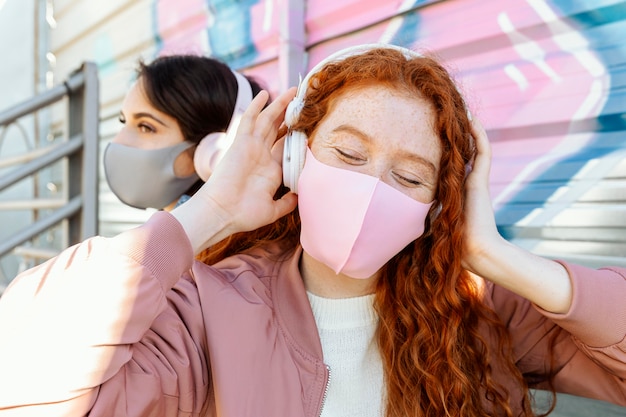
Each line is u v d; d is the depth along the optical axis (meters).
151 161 1.43
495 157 1.21
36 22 3.13
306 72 1.66
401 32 1.39
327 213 0.81
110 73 2.64
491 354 0.98
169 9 2.20
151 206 1.53
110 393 0.73
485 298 0.99
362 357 0.93
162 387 0.78
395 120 0.79
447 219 0.88
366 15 1.47
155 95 1.41
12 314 0.72
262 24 1.75
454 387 0.91
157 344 0.80
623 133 1.03
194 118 1.42
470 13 1.25
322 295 0.95
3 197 3.09
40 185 3.08
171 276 0.78
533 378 1.00
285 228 1.05
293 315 0.90
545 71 1.13
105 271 0.74
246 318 0.86
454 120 0.83
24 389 0.68
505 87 1.19
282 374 0.85
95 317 0.71
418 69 0.82
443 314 0.92
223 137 1.34
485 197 0.92
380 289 0.94
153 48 2.32
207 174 1.34
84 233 1.84
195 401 0.83
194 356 0.83
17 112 1.73
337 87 0.83
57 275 0.75
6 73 3.20
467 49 1.25
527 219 1.16
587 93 1.07
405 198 0.80
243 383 0.82
